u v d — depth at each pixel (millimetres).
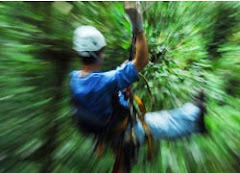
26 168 3219
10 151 3170
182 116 3072
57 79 3217
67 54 3213
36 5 3004
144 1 4723
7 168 3166
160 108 4094
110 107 2791
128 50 3996
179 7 5203
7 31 3059
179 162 3689
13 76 3086
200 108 3104
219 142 3865
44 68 3178
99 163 3570
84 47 2715
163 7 4992
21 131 3178
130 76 2705
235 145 3854
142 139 3025
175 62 4527
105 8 4109
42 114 3223
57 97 3225
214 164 3709
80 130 2963
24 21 3076
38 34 3082
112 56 3975
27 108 3176
